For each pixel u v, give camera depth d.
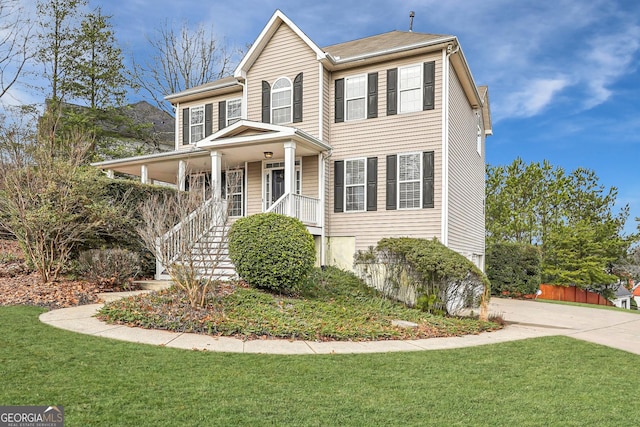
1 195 10.28
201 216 8.75
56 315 7.62
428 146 13.37
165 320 7.27
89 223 10.60
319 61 14.48
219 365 5.36
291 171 12.92
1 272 10.69
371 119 14.23
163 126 29.38
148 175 19.14
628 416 4.21
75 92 23.86
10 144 10.62
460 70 14.41
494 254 19.75
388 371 5.50
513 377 5.47
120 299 8.62
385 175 13.91
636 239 27.56
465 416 4.05
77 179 10.48
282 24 15.41
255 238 10.00
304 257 10.07
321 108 14.51
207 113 17.77
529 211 27.84
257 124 13.16
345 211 14.42
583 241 25.33
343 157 14.56
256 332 7.07
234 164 16.48
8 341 5.83
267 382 4.80
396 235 13.62
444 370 5.67
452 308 10.71
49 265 10.06
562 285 25.41
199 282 8.52
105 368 4.94
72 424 3.49
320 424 3.73
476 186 18.56
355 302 10.74
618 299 34.72
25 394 4.04
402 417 3.96
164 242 8.38
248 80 15.99
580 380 5.47
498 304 15.89
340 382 4.94
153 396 4.17
